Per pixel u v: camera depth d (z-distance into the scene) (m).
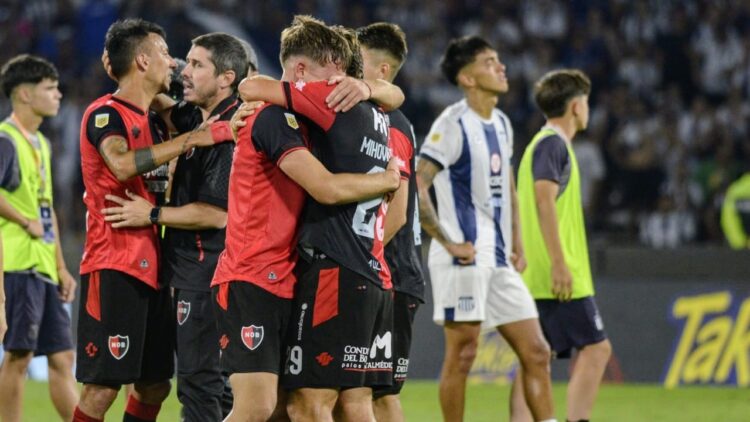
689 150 46.75
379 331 14.29
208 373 16.34
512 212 21.28
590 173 45.16
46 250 20.80
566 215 21.47
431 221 19.91
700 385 32.75
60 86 48.34
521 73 50.09
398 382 16.72
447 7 52.16
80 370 16.53
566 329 21.36
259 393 13.71
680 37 50.88
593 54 50.59
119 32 16.53
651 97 49.03
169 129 17.62
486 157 20.50
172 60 16.92
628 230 44.00
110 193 16.39
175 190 16.75
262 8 52.41
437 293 20.41
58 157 46.06
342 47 14.20
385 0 52.41
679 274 33.38
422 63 50.41
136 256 16.41
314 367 13.77
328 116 13.75
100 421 16.75
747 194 42.50
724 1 51.12
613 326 33.47
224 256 14.22
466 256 19.94
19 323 20.25
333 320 13.74
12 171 20.39
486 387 32.41
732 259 33.16
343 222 13.81
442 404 20.61
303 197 14.02
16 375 20.56
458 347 20.44
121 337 16.34
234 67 16.66
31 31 51.66
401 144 15.95
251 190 13.86
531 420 21.14
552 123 22.14
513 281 20.31
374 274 13.97
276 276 13.83
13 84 20.98
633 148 46.19
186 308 16.36
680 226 43.28
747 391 31.45
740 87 49.78
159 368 17.00
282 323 13.97
